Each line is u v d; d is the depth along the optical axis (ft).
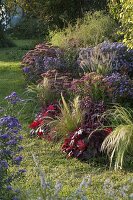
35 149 24.88
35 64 36.70
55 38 46.21
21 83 42.73
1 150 15.89
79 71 33.78
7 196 15.58
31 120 30.14
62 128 25.16
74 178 20.86
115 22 42.57
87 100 26.03
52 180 19.90
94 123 24.29
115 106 25.23
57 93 29.76
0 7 83.87
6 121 16.40
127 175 21.09
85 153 23.31
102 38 39.70
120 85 27.04
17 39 103.30
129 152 22.41
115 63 31.48
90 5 57.47
